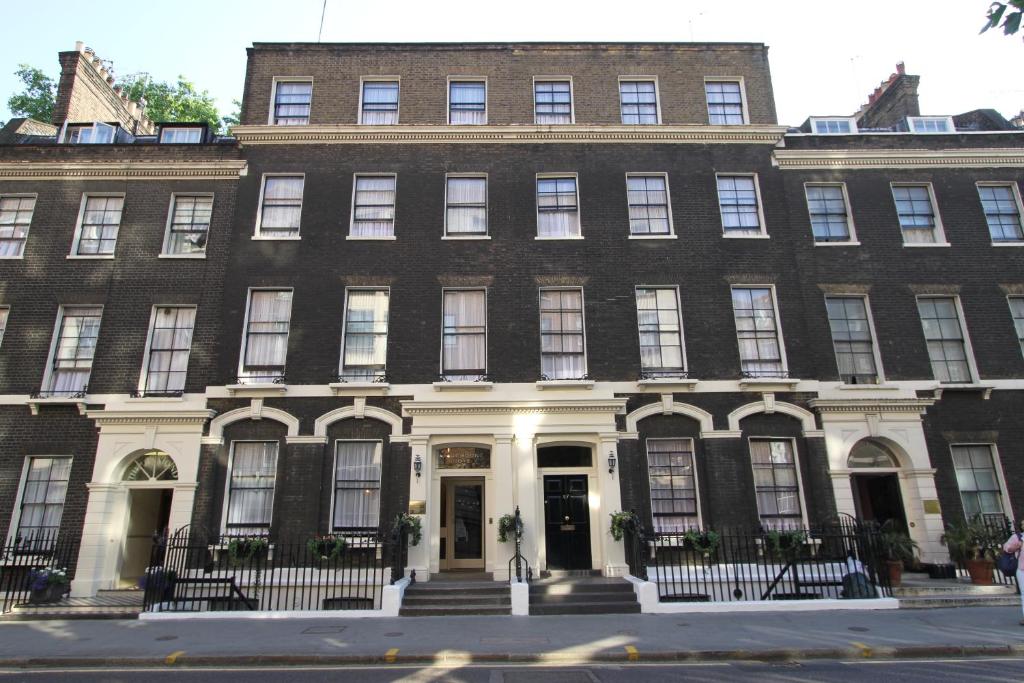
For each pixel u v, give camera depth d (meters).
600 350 16.44
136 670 8.76
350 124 18.09
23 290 16.81
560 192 17.97
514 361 16.27
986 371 16.81
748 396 16.09
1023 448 16.16
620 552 14.76
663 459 15.79
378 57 19.12
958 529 14.84
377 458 15.55
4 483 15.25
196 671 8.69
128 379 16.05
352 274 16.88
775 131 18.28
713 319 16.80
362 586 14.36
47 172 17.78
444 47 19.19
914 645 9.50
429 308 16.66
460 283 16.89
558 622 11.55
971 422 16.30
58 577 13.59
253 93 18.59
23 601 13.25
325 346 16.23
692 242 17.44
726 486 15.36
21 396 15.80
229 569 14.48
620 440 15.59
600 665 8.91
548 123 18.48
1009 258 17.84
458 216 17.70
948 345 17.20
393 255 17.06
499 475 15.16
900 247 17.77
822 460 15.61
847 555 13.85
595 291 16.91
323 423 15.48
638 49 19.42
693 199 17.86
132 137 20.42
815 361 16.64
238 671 8.68
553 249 17.25
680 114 18.89
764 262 17.34
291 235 17.27
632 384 16.03
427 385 15.88
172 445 15.24
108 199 17.88
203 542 14.58
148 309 16.67
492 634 10.53
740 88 19.36
